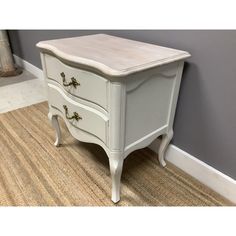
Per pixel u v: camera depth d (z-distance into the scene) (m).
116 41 1.15
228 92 0.95
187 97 1.12
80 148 1.44
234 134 0.99
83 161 1.33
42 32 2.07
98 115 0.91
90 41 1.13
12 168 1.28
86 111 0.96
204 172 1.16
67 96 1.04
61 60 0.97
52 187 1.16
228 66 0.91
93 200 1.10
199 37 0.97
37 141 1.50
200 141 1.14
